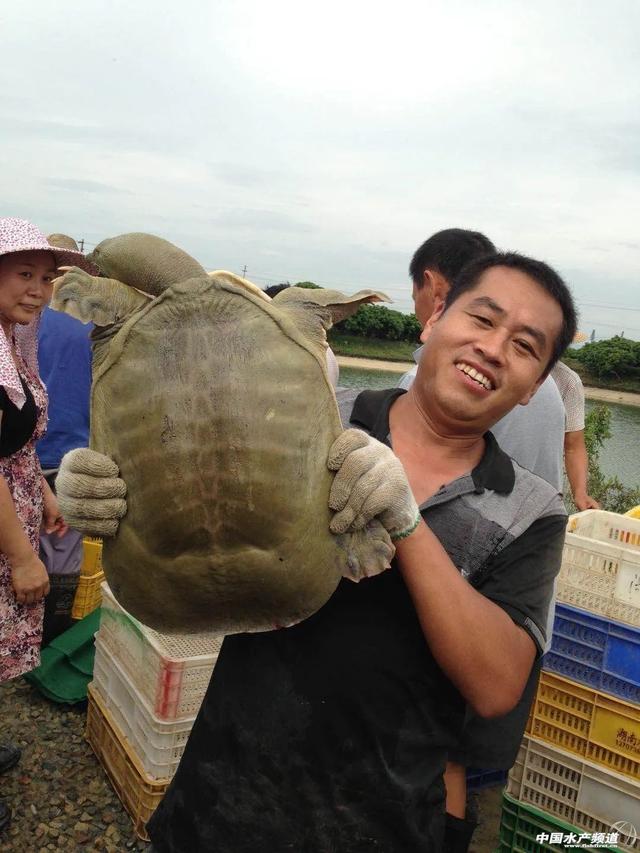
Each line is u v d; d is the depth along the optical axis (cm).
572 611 277
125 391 167
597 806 268
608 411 898
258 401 162
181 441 161
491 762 250
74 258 338
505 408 182
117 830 319
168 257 207
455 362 181
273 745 174
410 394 203
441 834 180
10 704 407
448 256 319
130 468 167
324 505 165
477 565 180
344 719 172
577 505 423
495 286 183
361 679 172
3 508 310
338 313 192
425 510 183
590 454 866
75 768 358
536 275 183
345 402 215
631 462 1002
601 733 269
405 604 177
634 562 264
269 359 165
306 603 168
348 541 165
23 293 321
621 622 265
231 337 165
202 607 173
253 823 173
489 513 182
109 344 176
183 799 183
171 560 169
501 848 292
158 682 305
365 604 177
